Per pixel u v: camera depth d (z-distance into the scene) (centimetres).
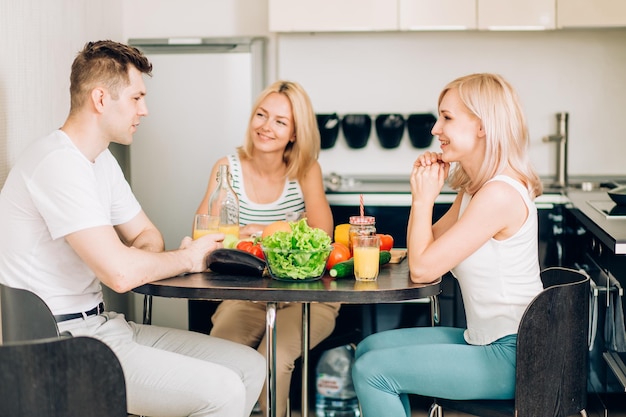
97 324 240
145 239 268
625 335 265
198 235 260
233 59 408
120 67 234
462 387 227
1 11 280
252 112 328
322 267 232
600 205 335
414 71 436
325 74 438
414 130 425
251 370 252
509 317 232
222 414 225
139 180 415
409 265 234
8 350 168
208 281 229
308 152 330
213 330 321
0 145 280
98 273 224
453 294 385
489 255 233
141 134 412
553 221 383
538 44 430
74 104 236
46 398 172
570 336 222
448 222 262
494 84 236
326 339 306
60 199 223
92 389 177
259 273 235
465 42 432
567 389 223
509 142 235
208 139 411
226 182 264
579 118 433
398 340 253
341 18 397
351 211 386
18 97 296
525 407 216
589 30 428
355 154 439
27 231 230
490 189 229
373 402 231
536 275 238
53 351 172
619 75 429
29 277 231
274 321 228
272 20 400
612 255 278
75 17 360
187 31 441
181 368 227
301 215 275
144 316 279
